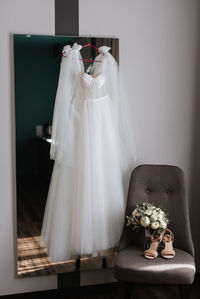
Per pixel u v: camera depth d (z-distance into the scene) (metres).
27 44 2.77
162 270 2.37
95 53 2.87
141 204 2.76
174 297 2.97
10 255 2.88
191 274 2.38
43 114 2.84
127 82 3.01
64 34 2.84
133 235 2.80
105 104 2.82
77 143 2.80
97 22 2.90
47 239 2.87
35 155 2.85
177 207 2.75
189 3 3.09
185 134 3.19
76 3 2.85
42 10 2.79
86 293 3.04
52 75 2.83
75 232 2.83
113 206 2.84
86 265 2.95
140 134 3.08
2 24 2.72
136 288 3.11
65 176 2.80
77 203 2.79
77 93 2.81
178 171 2.82
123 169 2.97
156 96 3.09
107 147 2.81
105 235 2.81
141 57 3.02
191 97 3.18
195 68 3.16
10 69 2.77
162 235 2.58
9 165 2.83
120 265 2.43
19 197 2.84
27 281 2.92
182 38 3.10
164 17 3.04
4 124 2.79
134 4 2.96
